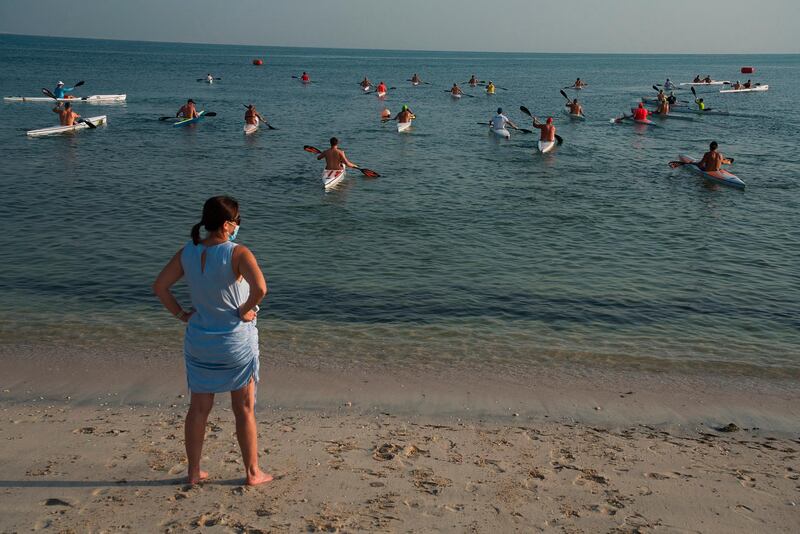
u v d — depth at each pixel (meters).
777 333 10.24
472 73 106.81
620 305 11.30
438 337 9.78
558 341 9.73
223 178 21.41
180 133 31.56
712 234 16.00
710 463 6.16
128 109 41.97
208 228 4.57
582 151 28.27
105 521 4.59
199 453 5.12
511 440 6.57
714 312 11.08
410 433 6.66
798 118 42.53
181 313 4.78
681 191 20.62
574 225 16.55
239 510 4.79
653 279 12.70
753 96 62.97
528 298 11.55
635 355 9.27
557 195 19.80
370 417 7.11
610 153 27.81
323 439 6.38
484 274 12.80
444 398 7.72
